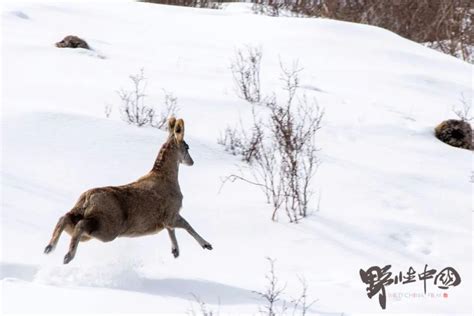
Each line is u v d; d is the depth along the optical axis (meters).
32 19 76.50
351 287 31.23
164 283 28.34
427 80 68.19
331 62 71.06
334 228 37.28
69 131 42.19
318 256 34.22
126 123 44.81
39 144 40.44
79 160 39.59
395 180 44.31
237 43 75.44
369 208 40.22
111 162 39.97
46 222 32.78
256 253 33.78
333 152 47.38
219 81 59.75
